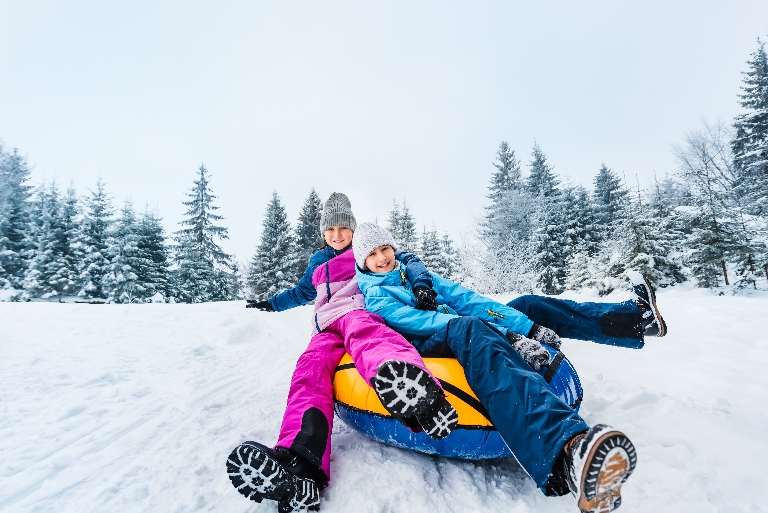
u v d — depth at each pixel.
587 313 2.22
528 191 28.25
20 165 28.55
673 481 1.51
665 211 15.66
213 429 2.17
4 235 27.27
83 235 26.09
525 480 1.63
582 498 1.11
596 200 33.16
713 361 3.19
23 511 1.45
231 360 3.96
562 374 1.80
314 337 2.24
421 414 1.41
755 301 6.75
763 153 19.44
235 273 37.28
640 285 2.06
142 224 26.84
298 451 1.47
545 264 21.83
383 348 1.62
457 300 2.30
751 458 1.62
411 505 1.42
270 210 30.28
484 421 1.61
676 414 2.06
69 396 2.72
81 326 5.38
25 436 2.10
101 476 1.70
